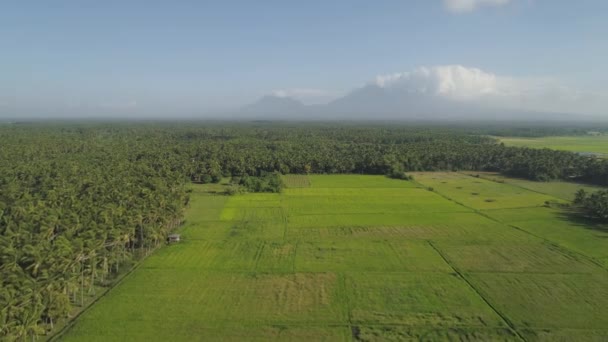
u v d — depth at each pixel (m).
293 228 90.94
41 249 52.38
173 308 54.03
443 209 108.44
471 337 47.34
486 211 106.25
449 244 79.75
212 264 69.50
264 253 74.81
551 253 74.44
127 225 68.94
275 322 50.59
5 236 57.25
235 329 49.00
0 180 105.12
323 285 61.09
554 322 50.59
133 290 59.34
